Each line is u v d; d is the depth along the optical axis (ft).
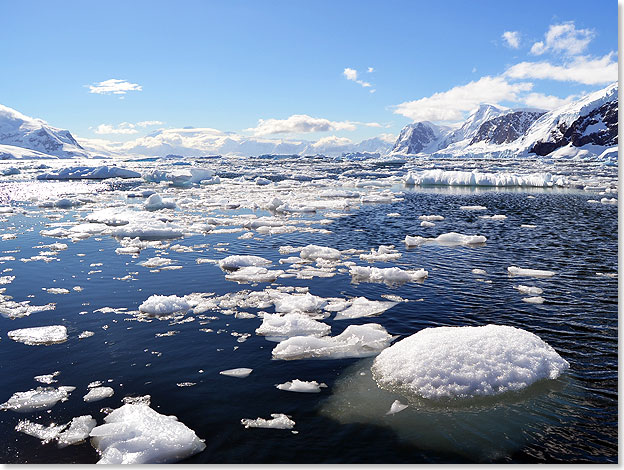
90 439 14.15
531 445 13.48
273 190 120.57
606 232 52.11
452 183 133.80
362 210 76.18
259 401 16.35
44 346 21.12
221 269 35.78
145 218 63.52
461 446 13.52
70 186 133.69
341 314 25.35
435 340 18.31
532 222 60.64
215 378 18.11
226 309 26.58
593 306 26.11
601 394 16.24
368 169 233.35
